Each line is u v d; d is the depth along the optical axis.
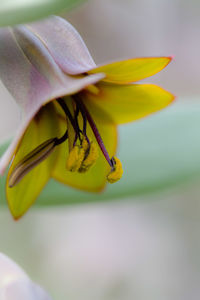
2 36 0.15
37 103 0.15
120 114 0.16
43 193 0.16
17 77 0.15
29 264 0.31
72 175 0.16
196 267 0.35
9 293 0.15
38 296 0.15
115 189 0.17
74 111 0.16
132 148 0.17
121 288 0.33
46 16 0.13
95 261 0.33
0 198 0.16
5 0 0.13
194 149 0.17
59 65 0.15
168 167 0.17
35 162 0.16
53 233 0.33
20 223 0.31
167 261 0.35
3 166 0.14
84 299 0.32
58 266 0.32
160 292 0.34
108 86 0.16
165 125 0.17
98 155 0.17
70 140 0.16
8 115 0.33
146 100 0.16
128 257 0.34
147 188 0.17
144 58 0.15
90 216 0.34
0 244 0.31
